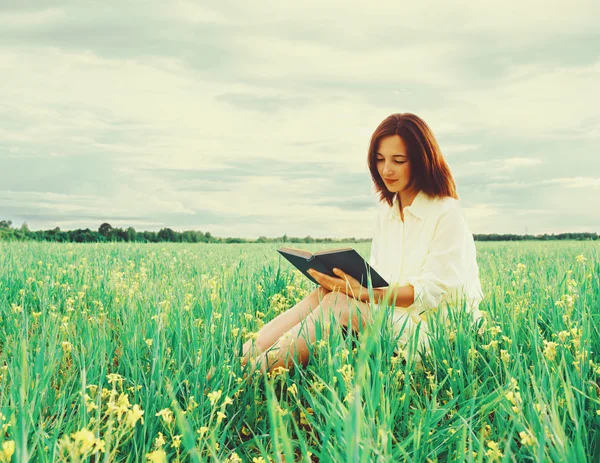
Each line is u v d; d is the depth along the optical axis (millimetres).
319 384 2496
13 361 2434
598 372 2496
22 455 1567
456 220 3500
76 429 2172
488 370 2734
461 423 2152
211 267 8250
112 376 2381
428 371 2900
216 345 2895
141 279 5727
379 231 4078
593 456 1955
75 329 3559
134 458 2115
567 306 3275
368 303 3305
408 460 1804
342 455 1720
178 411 1477
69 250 10359
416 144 3459
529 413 1986
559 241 21797
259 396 2668
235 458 1971
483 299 3803
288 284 5789
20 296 5098
